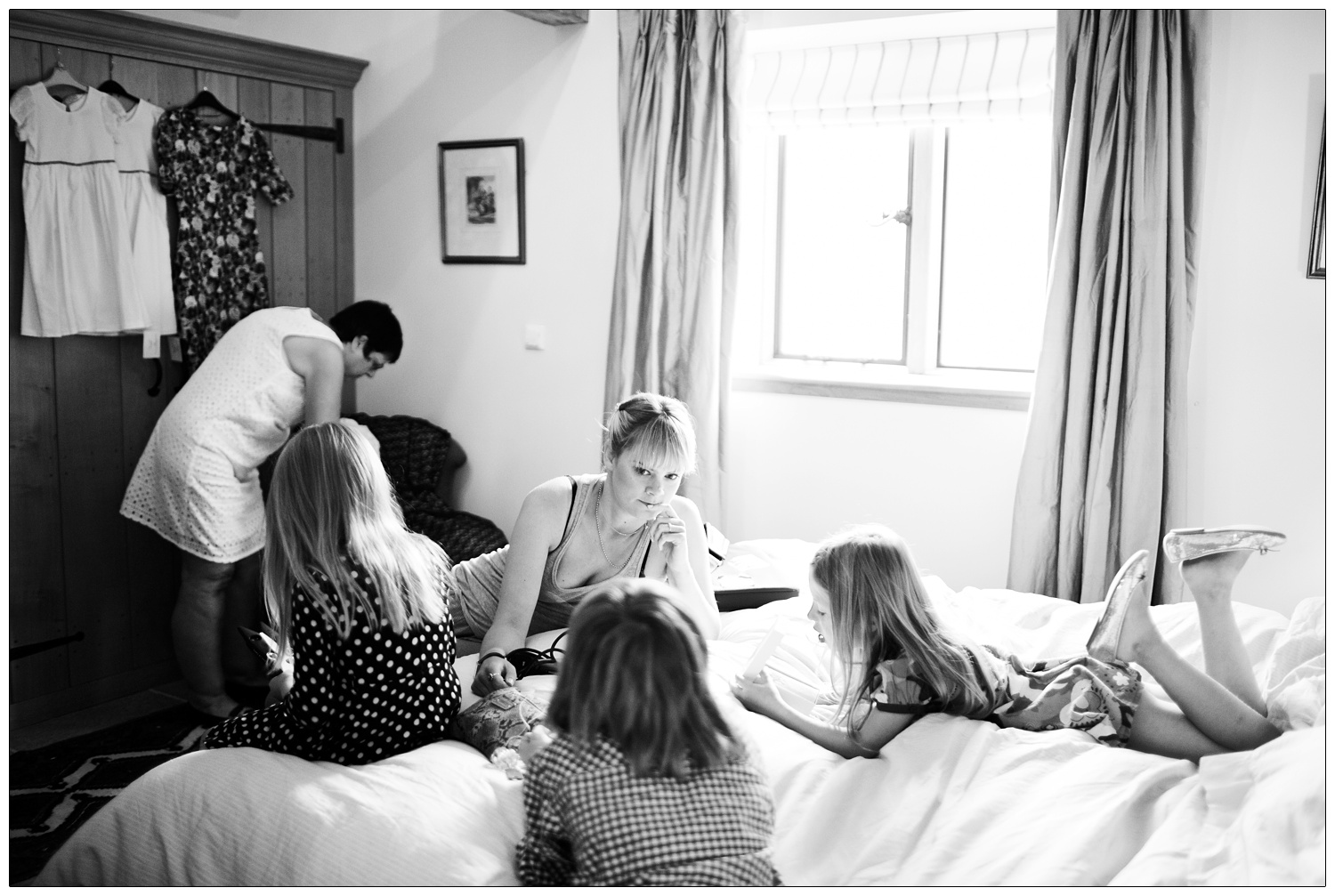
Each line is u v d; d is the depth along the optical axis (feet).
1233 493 9.78
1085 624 8.16
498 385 13.33
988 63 10.72
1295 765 5.38
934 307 11.53
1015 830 5.43
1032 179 11.02
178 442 10.55
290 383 10.85
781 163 12.19
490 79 12.88
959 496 11.02
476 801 5.77
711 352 11.54
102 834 6.03
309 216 13.37
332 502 6.28
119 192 11.09
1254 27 9.20
